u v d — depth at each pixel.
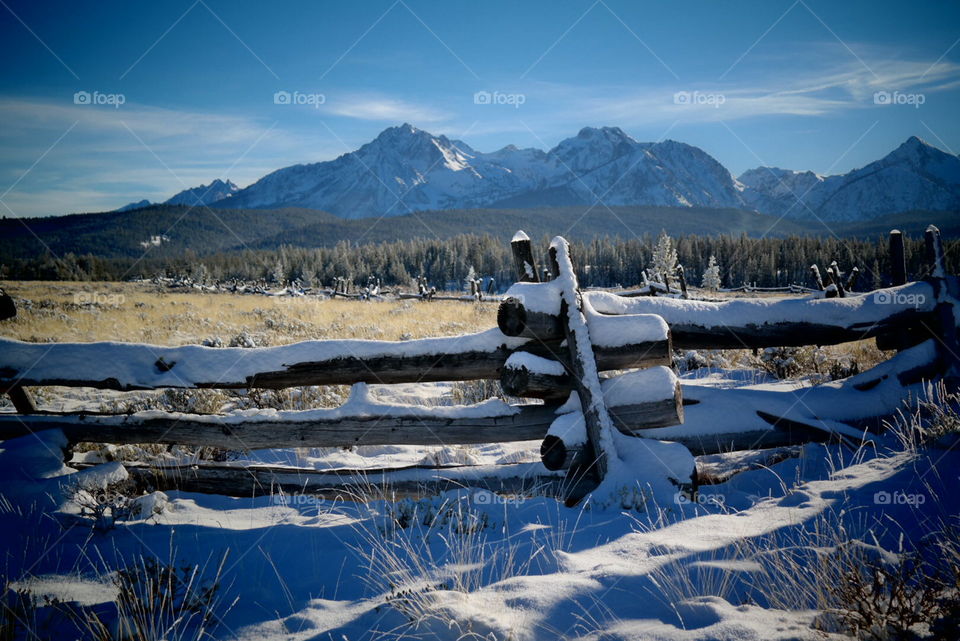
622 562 2.91
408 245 158.75
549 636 2.30
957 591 2.40
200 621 2.60
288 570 3.09
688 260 128.75
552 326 4.22
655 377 4.25
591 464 4.11
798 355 8.11
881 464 4.16
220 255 146.00
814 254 117.44
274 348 4.41
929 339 5.25
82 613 2.64
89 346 4.40
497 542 3.30
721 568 2.72
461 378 4.45
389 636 2.37
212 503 4.22
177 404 6.95
